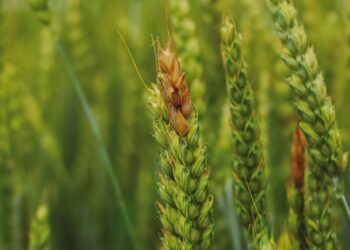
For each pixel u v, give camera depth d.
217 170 0.45
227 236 0.47
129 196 0.66
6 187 0.56
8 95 0.56
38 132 0.64
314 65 0.35
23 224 0.61
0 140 0.56
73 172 0.71
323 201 0.36
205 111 0.45
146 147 0.65
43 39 0.68
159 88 0.31
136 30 0.68
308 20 0.59
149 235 0.62
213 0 0.49
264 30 0.56
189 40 0.45
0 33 0.57
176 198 0.31
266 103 0.53
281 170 0.57
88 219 0.68
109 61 0.78
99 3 0.79
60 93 0.76
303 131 0.36
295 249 0.37
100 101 0.69
